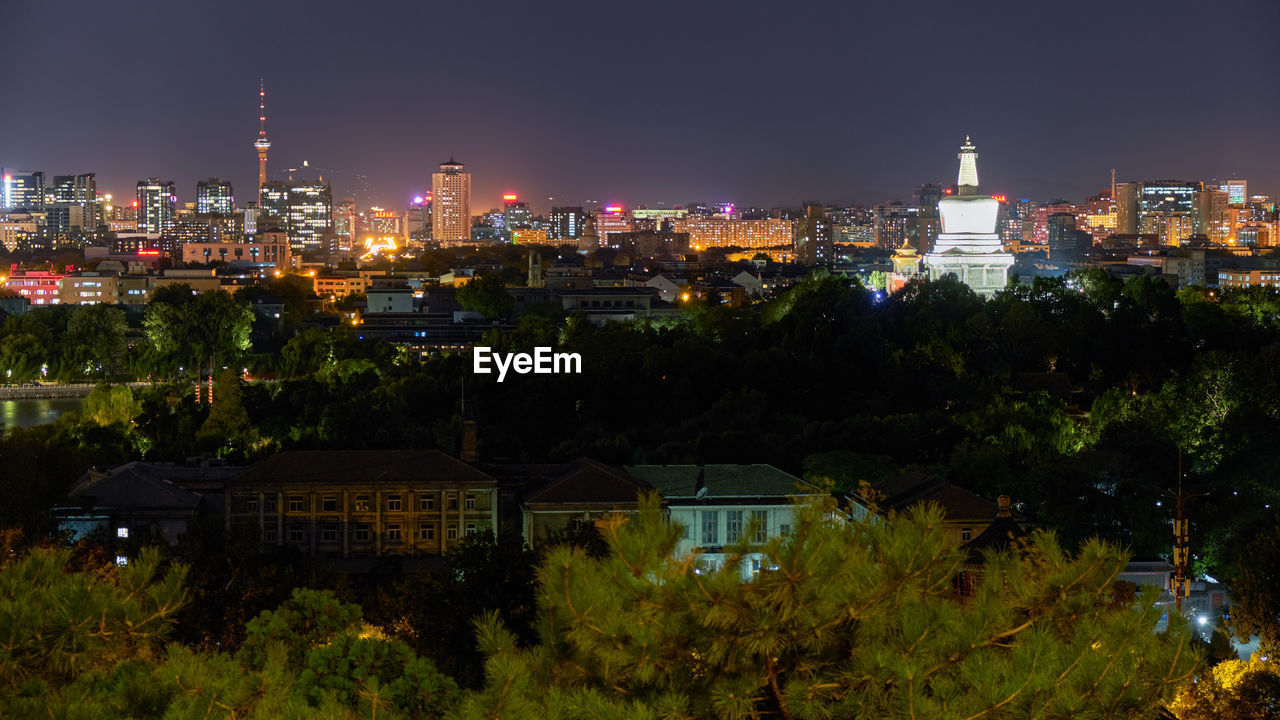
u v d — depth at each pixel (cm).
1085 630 4200
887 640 4150
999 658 4097
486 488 14662
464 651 9594
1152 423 17738
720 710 4038
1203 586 11806
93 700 4700
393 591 11050
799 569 4075
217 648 9025
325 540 14588
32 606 4947
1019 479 15388
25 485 13825
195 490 15025
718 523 13825
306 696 5850
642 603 4134
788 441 18538
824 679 4150
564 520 13800
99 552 11394
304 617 7544
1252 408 17312
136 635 5059
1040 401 19938
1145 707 4112
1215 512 12925
